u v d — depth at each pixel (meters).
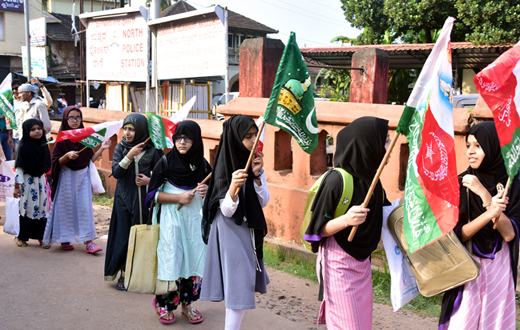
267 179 5.64
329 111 4.93
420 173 2.46
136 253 3.66
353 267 2.65
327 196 2.63
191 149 3.62
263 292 3.20
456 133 3.92
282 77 2.92
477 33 13.55
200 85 9.13
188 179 3.63
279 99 2.92
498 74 2.46
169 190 3.64
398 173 4.41
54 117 20.72
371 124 2.62
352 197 2.63
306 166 5.19
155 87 8.97
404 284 2.82
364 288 2.68
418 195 2.48
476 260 2.59
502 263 2.71
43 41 14.27
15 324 3.55
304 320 3.78
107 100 10.31
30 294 4.14
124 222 4.22
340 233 2.66
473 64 15.41
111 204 7.87
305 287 4.50
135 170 4.25
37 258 5.14
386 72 6.63
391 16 16.80
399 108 4.43
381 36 18.44
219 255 3.08
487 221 2.56
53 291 4.22
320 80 23.42
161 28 8.50
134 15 8.96
